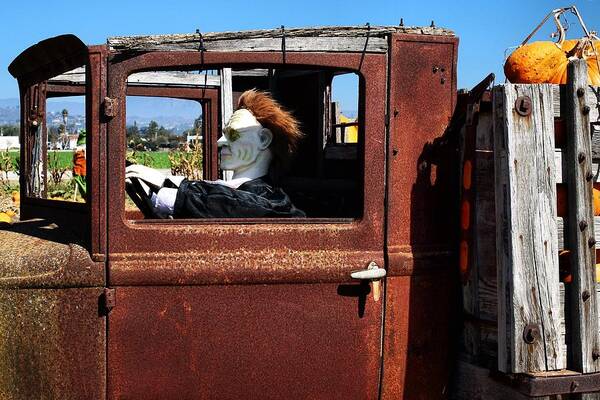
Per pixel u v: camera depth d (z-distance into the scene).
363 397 2.97
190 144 10.23
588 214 2.81
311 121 4.46
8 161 14.88
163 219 2.93
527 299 2.75
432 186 3.03
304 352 2.90
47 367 2.84
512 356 2.74
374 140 2.94
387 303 2.96
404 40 2.96
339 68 2.94
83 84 4.93
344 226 2.94
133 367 2.84
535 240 2.76
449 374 3.12
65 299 2.83
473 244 2.98
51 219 3.54
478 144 3.01
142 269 2.81
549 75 3.28
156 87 5.56
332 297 2.91
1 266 2.89
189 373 2.86
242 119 3.58
